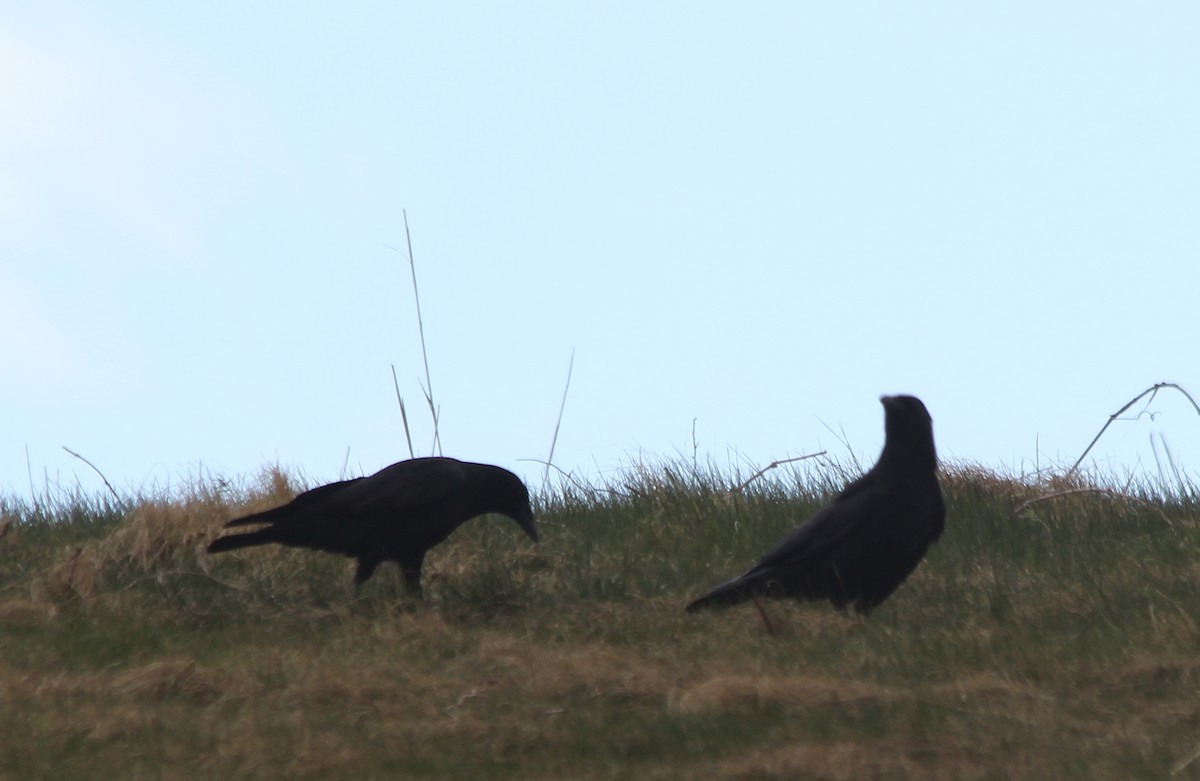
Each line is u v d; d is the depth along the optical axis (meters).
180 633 32.34
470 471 36.72
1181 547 38.66
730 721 24.56
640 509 45.75
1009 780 21.62
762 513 44.56
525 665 28.38
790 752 22.84
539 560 38.72
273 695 26.72
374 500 34.81
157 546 37.31
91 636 31.22
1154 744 23.05
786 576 33.16
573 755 23.47
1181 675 26.59
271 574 36.62
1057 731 23.81
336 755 23.31
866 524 32.72
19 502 48.34
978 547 40.34
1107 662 28.03
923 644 29.61
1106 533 41.94
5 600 35.16
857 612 33.44
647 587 36.03
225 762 23.20
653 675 27.25
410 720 25.36
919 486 33.03
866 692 25.83
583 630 31.98
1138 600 33.12
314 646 30.89
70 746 23.81
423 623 31.78
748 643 30.23
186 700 26.70
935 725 24.14
